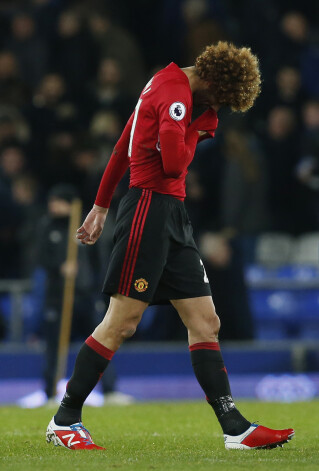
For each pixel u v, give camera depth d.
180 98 16.67
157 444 19.00
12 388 40.38
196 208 44.59
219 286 41.25
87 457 16.28
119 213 17.44
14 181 46.94
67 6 55.72
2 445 18.72
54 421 17.94
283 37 53.97
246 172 46.25
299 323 44.19
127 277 17.12
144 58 56.53
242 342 41.62
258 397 41.19
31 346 40.84
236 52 17.14
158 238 17.08
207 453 17.05
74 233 36.22
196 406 30.80
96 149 47.22
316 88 53.91
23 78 54.31
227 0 56.81
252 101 17.44
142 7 57.19
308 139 48.44
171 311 42.78
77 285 37.62
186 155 16.67
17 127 48.44
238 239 42.66
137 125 17.23
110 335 17.56
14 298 41.81
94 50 53.62
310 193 47.72
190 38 53.38
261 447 17.39
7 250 46.06
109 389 37.34
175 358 41.50
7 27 56.84
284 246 46.22
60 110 49.03
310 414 26.17
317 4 58.59
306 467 14.83
